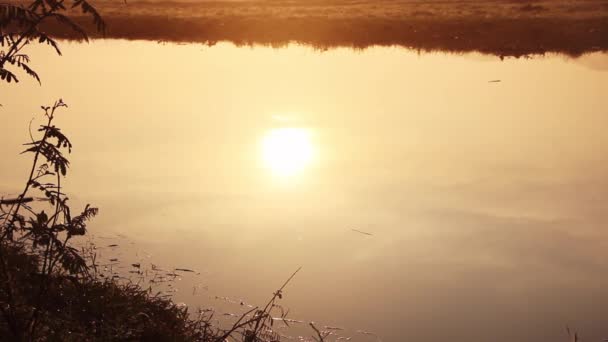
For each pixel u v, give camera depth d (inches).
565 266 312.5
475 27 1203.2
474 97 693.9
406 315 270.5
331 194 409.1
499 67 873.5
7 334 194.1
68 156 479.2
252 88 743.7
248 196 403.5
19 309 206.1
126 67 882.8
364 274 305.4
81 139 529.0
